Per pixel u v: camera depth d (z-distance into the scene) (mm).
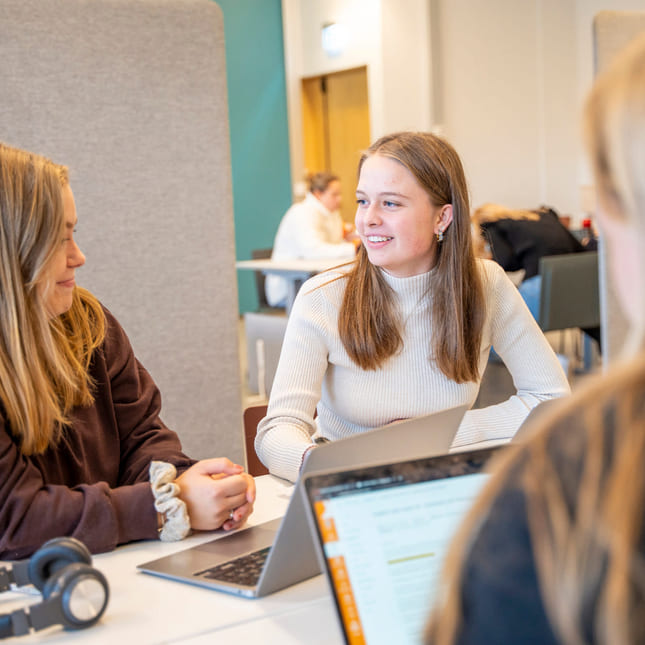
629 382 481
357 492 890
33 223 1288
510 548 493
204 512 1346
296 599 1108
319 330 1842
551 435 508
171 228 2816
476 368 1885
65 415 1441
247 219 8828
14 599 1131
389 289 1826
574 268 4703
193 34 2775
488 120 8297
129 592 1145
